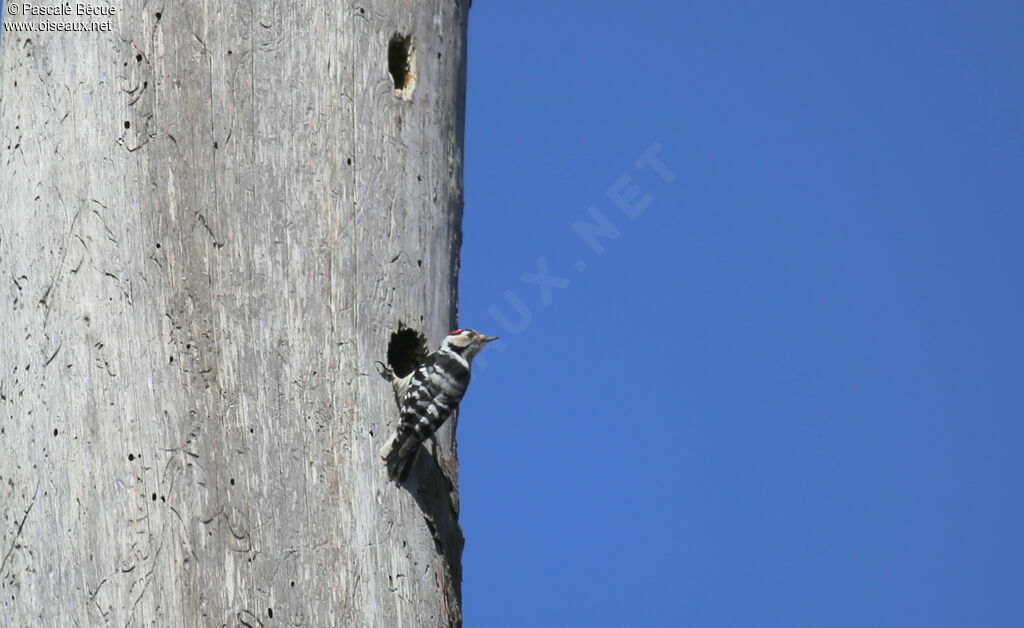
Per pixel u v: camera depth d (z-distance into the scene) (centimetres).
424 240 2000
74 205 1825
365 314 1906
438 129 2055
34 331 1816
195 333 1792
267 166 1873
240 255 1836
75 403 1769
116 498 1733
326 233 1894
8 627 1762
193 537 1730
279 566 1762
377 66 1984
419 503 1911
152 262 1800
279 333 1836
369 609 1808
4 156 1916
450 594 1927
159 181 1823
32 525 1769
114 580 1714
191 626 1706
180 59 1861
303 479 1803
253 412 1797
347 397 1864
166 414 1758
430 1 2067
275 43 1911
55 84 1873
